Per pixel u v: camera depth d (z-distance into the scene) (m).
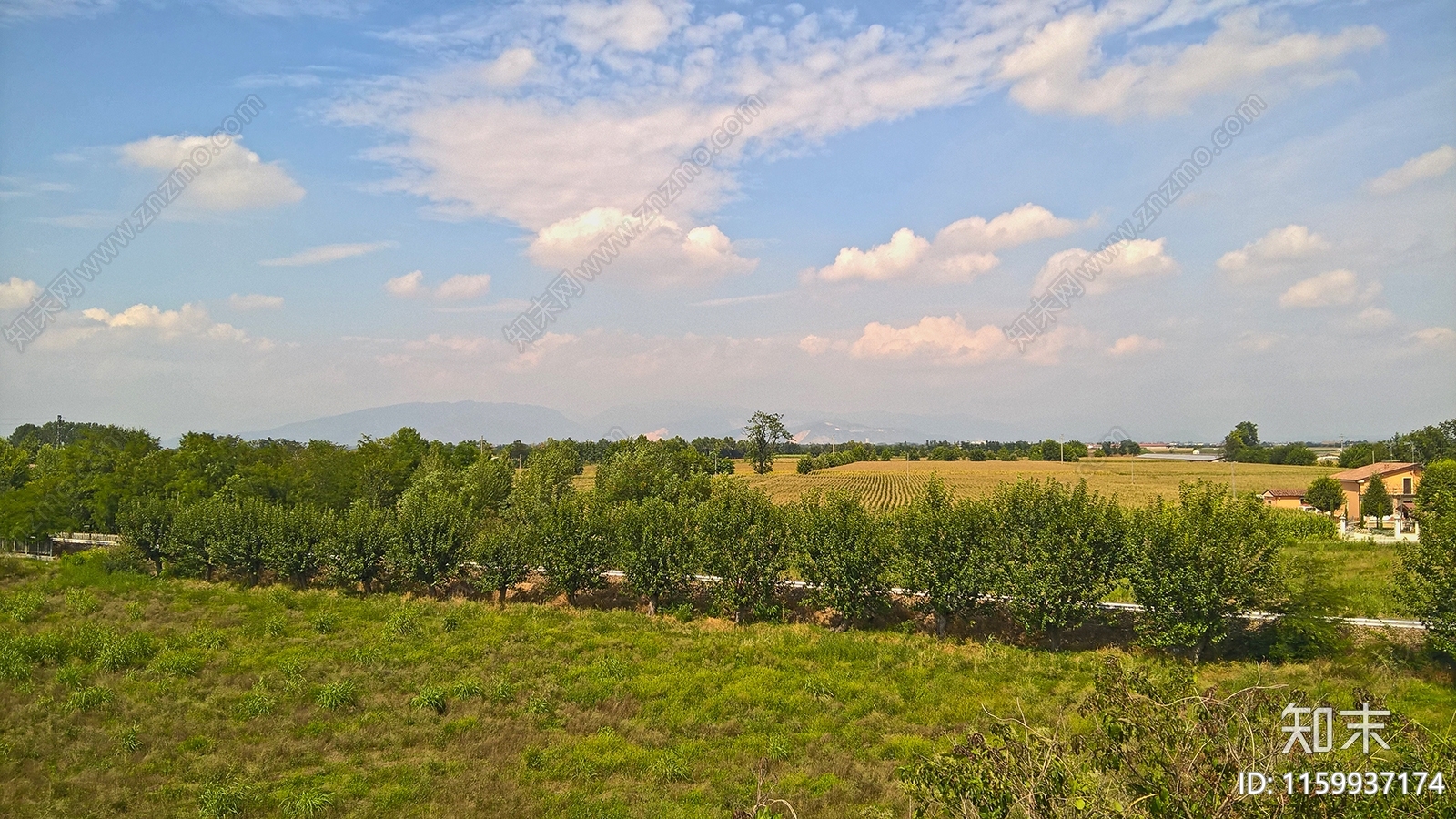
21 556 54.91
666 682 28.56
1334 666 27.52
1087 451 178.25
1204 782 7.04
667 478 65.06
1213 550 29.94
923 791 8.54
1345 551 43.22
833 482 128.25
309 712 25.25
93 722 23.66
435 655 31.70
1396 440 123.50
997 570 34.28
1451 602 25.48
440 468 70.75
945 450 192.62
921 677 29.42
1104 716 8.17
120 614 37.12
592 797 19.39
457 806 18.83
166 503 53.69
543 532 44.28
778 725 24.84
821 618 38.88
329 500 62.69
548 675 29.31
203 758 21.50
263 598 41.59
